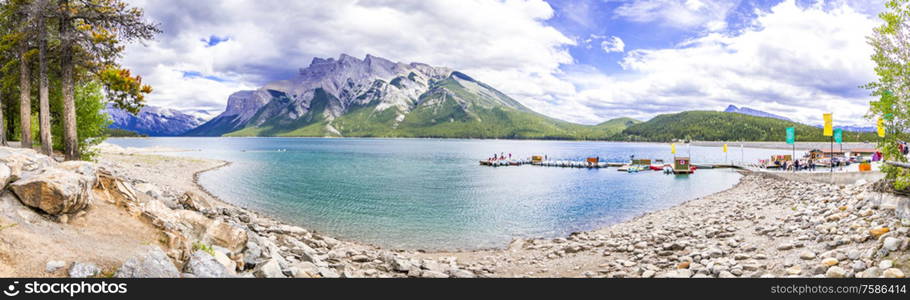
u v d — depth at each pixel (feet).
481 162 315.99
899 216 50.01
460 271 54.54
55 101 121.29
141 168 181.06
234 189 157.07
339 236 86.43
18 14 94.84
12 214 32.07
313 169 260.42
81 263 30.01
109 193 43.91
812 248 50.47
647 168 268.62
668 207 124.06
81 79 111.86
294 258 54.34
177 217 45.93
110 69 112.98
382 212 114.32
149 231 38.45
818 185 119.55
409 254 71.67
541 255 69.51
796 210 80.48
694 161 369.50
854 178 121.49
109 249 33.40
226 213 83.30
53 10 89.76
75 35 92.53
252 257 45.80
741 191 149.07
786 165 221.87
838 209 64.90
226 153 459.73
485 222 101.96
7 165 35.88
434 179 206.59
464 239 85.10
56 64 105.81
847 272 40.60
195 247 40.63
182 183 156.56
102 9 92.68
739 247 58.39
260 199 134.10
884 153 51.39
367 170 256.93
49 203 34.24
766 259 50.44
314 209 117.50
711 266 48.96
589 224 99.86
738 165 272.92
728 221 83.05
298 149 607.37
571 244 75.05
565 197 145.79
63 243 31.94
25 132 99.91
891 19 46.29
